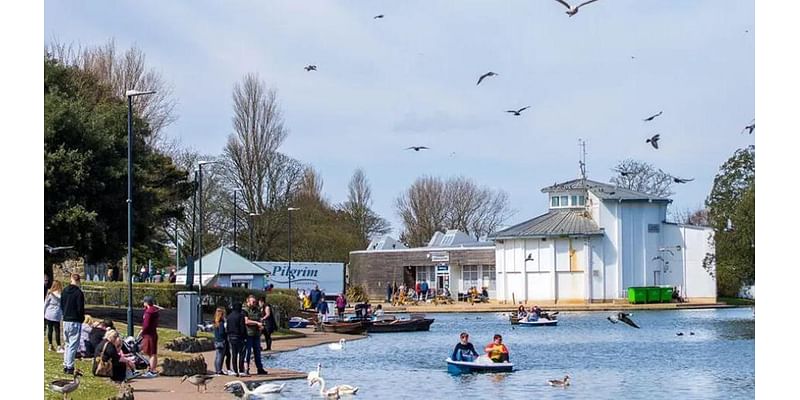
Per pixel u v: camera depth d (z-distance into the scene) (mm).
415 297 128125
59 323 34688
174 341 44875
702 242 119812
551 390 36594
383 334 72062
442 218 180625
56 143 52812
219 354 37812
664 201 122438
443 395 34844
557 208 127812
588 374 42438
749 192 85000
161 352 38688
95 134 53969
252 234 116938
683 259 121250
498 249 129500
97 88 74562
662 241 122625
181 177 76250
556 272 123625
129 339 38000
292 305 71875
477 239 175500
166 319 55906
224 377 37031
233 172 117250
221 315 37938
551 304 120000
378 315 85000
